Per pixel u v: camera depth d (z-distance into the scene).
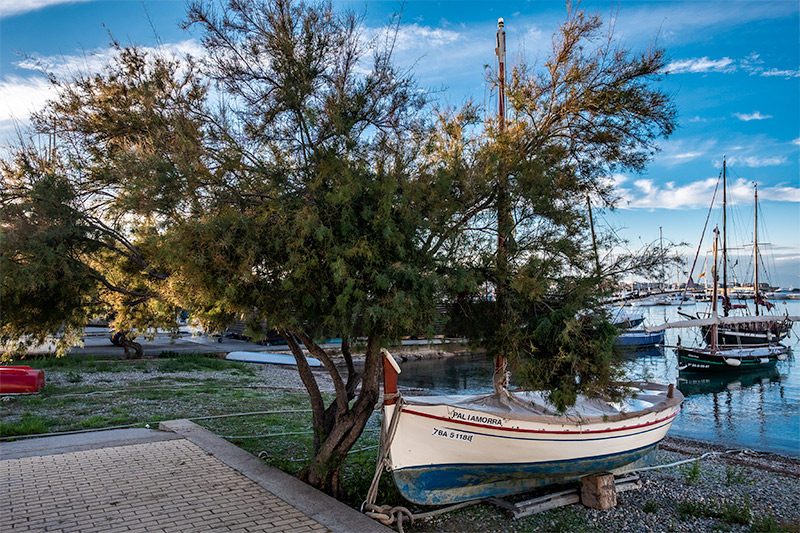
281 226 5.98
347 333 5.93
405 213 6.20
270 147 6.77
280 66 6.79
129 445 9.36
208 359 25.77
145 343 33.19
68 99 7.27
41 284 6.28
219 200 6.40
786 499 9.53
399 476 6.88
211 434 10.20
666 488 9.56
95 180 7.12
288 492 6.96
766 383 30.61
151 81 7.12
